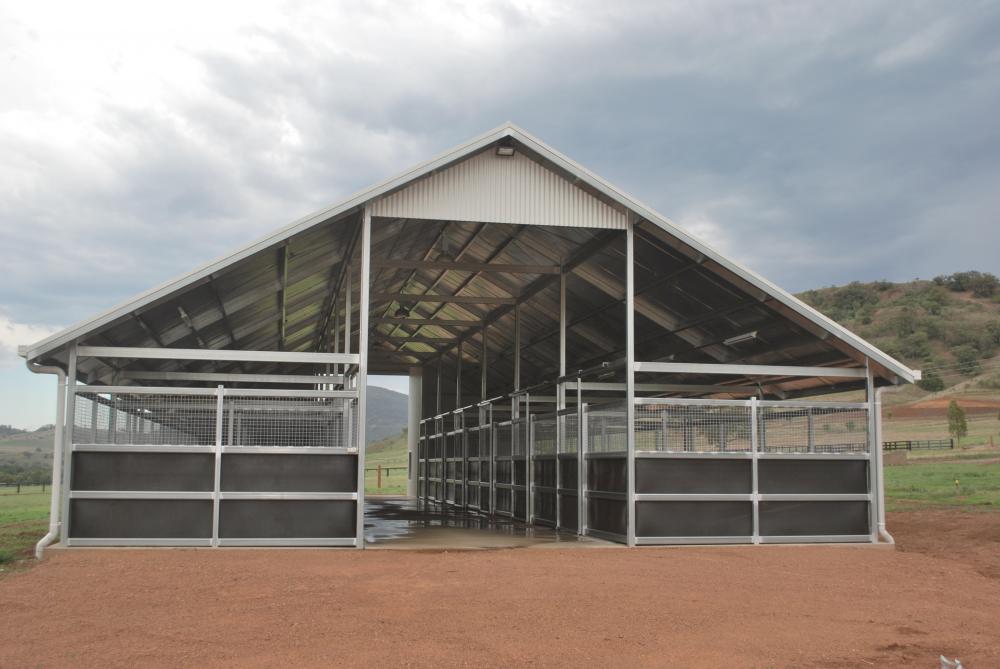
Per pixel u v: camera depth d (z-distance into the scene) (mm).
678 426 12047
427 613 6859
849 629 6582
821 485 12297
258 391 10945
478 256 16703
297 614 6781
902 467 34906
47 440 128125
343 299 17297
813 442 12375
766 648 5945
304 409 11102
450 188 11789
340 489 11039
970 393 81375
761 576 9086
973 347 103562
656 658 5629
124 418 10789
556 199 12016
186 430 10844
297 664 5324
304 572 8867
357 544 10945
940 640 6258
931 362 102250
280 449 10945
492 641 5984
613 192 11883
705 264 12156
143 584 8102
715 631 6426
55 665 5309
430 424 27406
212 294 12016
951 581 9078
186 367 16156
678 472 11891
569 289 15906
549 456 15484
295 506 10930
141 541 10602
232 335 15648
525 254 15414
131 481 10656
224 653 5582
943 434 57906
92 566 9156
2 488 35875
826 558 10695
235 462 10859
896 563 10367
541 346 20656
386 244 14734
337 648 5727
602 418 12992
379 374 29328
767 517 12070
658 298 14305
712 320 13938
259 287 13133
